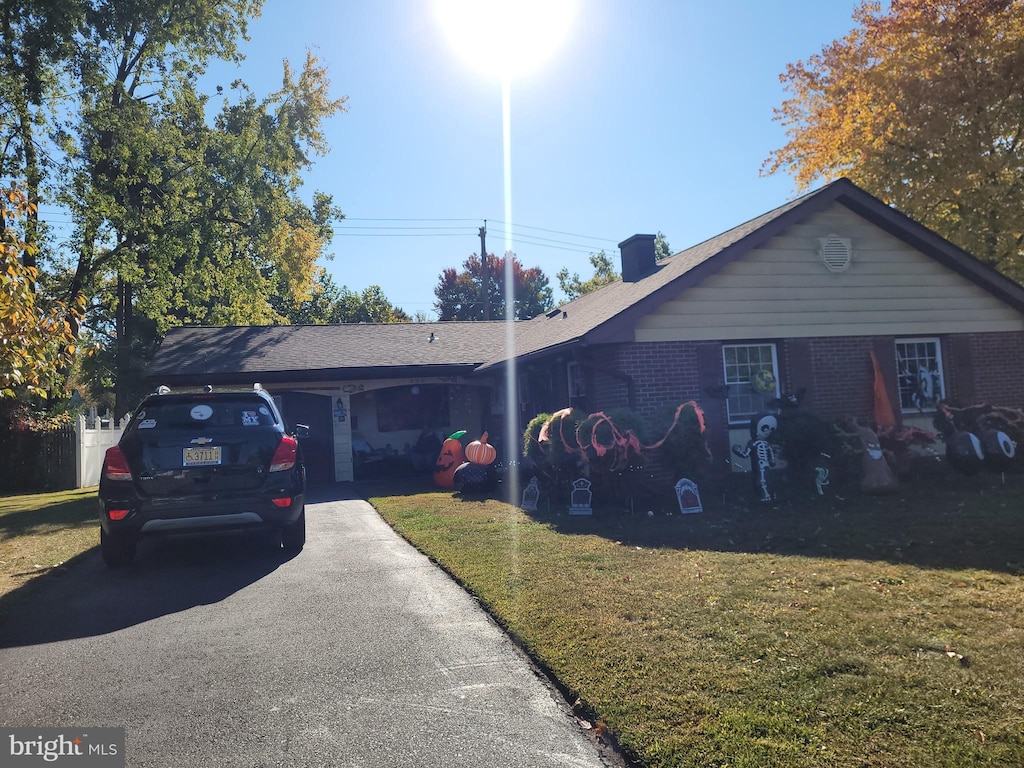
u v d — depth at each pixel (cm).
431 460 1773
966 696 342
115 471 673
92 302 2580
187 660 443
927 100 1723
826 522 795
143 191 2161
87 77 2017
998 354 1324
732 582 557
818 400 1213
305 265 3189
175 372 1578
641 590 542
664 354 1140
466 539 778
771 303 1201
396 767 306
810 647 411
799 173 2169
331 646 458
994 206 1784
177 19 2145
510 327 2158
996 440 1078
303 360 1719
